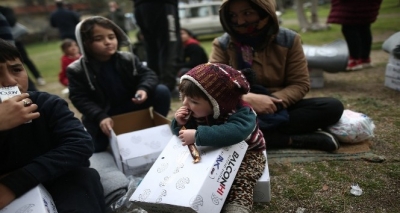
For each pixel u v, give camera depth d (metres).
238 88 1.38
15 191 1.11
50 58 9.70
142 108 2.32
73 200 1.21
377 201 1.45
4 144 1.25
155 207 1.25
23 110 1.13
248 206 1.30
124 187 1.61
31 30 18.70
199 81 1.34
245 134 1.34
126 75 2.23
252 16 1.88
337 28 7.98
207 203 1.18
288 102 1.95
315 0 8.03
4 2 21.31
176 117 1.49
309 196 1.53
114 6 7.80
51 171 1.18
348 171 1.70
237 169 1.33
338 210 1.42
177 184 1.24
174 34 3.27
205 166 1.26
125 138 1.83
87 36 2.01
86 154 1.29
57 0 5.95
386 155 1.83
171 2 3.15
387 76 2.99
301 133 2.01
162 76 3.38
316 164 1.79
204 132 1.32
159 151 1.84
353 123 1.93
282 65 2.00
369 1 3.40
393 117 2.32
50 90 4.82
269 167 1.81
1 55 1.19
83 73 2.11
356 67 3.74
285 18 13.82
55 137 1.32
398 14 8.62
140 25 3.28
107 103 2.20
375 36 5.84
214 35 10.76
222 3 1.90
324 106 1.91
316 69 3.25
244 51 2.03
